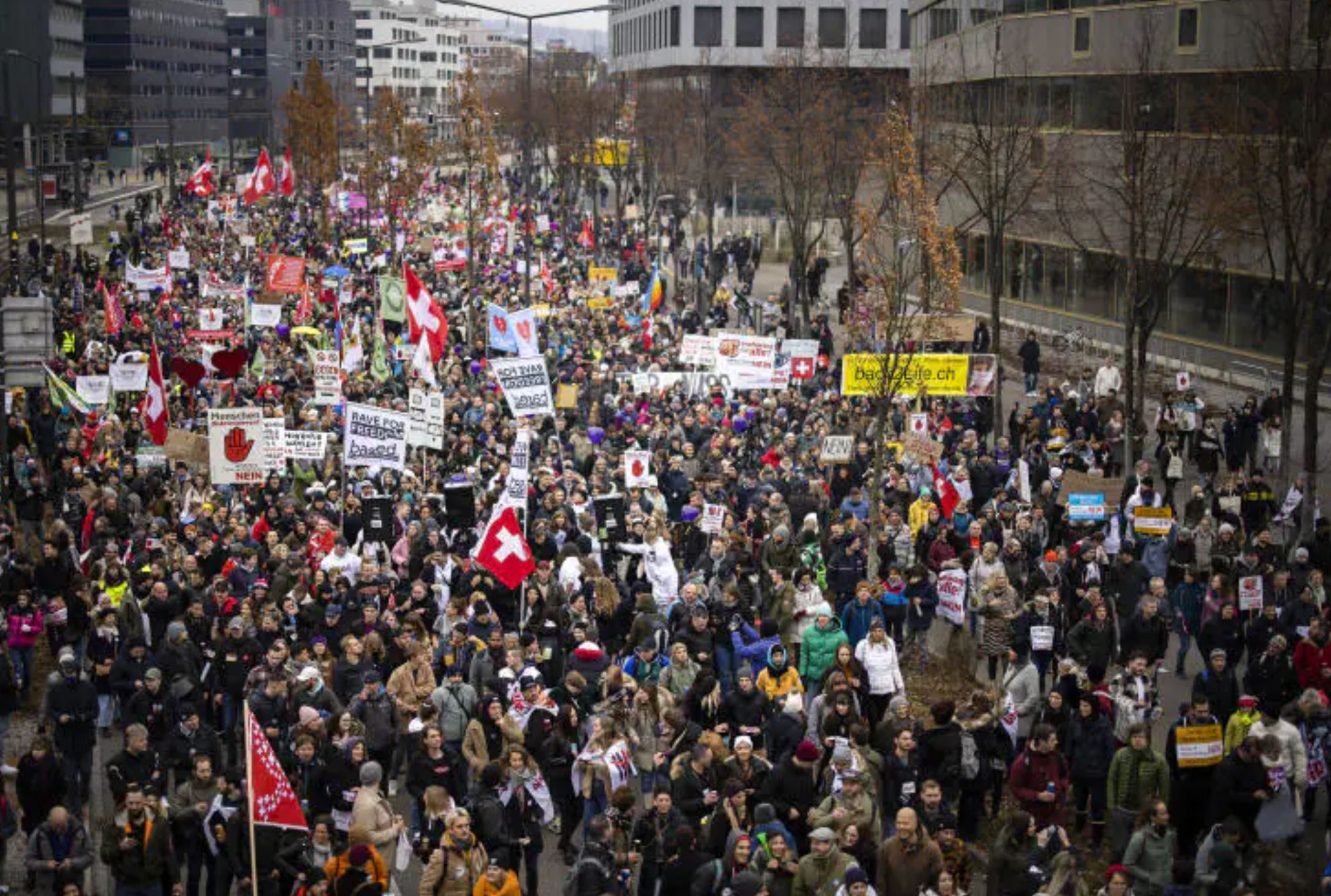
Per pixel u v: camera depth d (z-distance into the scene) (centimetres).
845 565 2380
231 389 3600
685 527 2844
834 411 3556
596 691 1881
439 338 3506
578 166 10638
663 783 1592
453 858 1410
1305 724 1784
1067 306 5812
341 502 2775
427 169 9406
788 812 1561
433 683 1886
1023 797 1623
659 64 12462
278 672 1812
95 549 2420
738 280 7312
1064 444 3228
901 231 3600
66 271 6356
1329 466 3650
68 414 3509
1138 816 1545
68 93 14738
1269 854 1627
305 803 1656
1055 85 5584
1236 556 2434
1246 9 4369
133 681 1938
